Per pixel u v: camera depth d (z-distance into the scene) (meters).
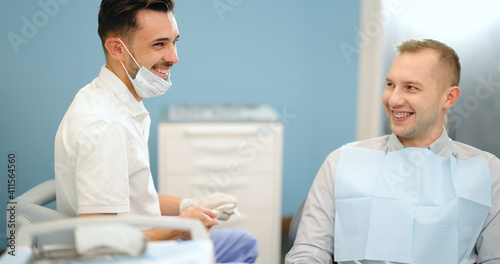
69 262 0.61
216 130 2.52
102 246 0.62
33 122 2.52
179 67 2.84
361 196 1.34
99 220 0.68
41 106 2.52
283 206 3.20
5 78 2.45
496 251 1.25
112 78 1.31
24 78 2.48
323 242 1.36
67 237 1.05
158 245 0.65
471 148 1.37
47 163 2.57
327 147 3.19
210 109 2.84
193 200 1.58
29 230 0.66
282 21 2.94
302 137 3.14
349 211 1.34
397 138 1.39
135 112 1.33
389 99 1.29
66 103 2.57
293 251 1.35
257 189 2.63
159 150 2.51
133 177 1.30
